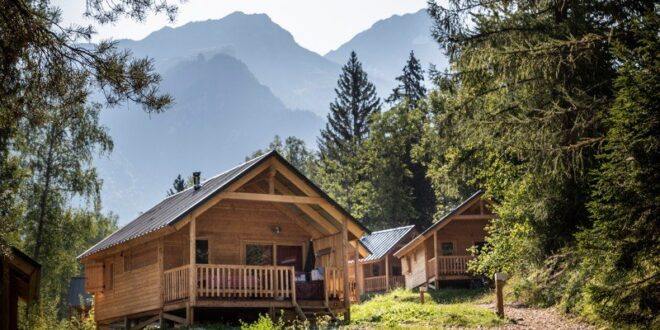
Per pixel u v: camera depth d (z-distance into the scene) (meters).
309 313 26.06
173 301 25.58
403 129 76.38
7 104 12.02
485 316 23.92
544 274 28.52
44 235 42.59
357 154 83.69
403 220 75.25
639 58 15.29
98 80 11.92
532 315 24.80
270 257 28.56
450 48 27.56
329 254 28.20
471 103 28.64
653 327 14.98
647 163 14.75
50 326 30.30
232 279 25.41
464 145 29.86
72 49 11.75
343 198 81.44
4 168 31.84
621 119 15.02
